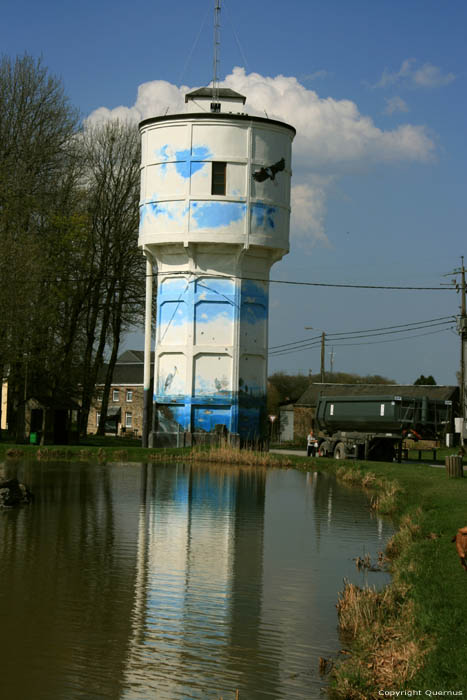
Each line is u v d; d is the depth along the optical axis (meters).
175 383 44.97
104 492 25.81
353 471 32.75
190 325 44.56
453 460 29.34
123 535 18.06
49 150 51.44
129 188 57.56
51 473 31.94
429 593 11.61
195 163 43.91
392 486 26.53
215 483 29.64
